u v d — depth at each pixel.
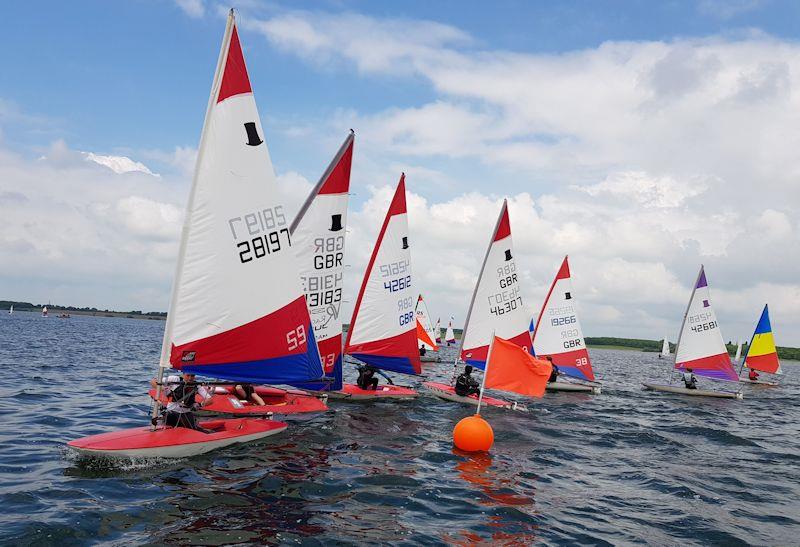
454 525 8.34
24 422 13.89
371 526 8.05
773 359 46.12
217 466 10.40
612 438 16.22
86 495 8.53
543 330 30.12
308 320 13.03
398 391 21.02
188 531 7.45
